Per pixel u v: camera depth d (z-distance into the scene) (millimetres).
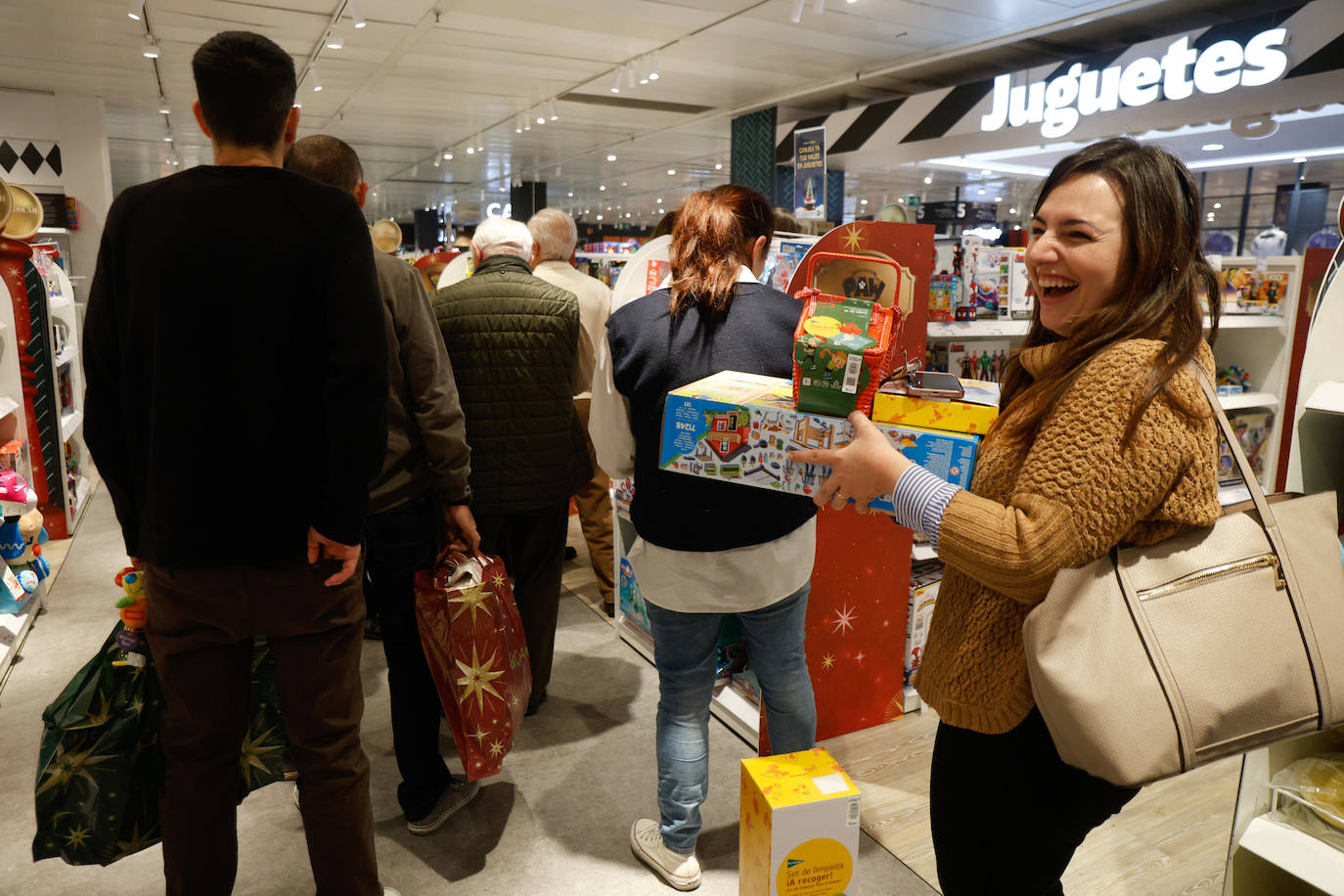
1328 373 1578
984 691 1146
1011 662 1121
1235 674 1030
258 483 1475
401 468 2080
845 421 1328
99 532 4848
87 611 3717
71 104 10312
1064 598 1010
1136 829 2293
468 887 2041
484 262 2578
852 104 11633
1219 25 6730
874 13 7520
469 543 2154
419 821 2229
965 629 1169
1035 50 9055
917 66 9234
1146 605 1023
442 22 7680
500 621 2064
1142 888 2057
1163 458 984
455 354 2488
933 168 14383
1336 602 1112
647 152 15820
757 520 1809
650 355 1817
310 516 1524
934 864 2139
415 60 9047
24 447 4250
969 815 1242
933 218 12477
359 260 1478
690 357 1793
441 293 2535
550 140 14539
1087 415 1010
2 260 4332
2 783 2434
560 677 3139
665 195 23766
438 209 27344
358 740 1732
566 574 4270
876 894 2031
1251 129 6785
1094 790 1154
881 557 2705
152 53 7750
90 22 7398
